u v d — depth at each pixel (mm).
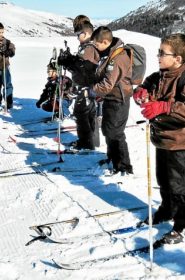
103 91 4418
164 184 3609
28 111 8727
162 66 3176
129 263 3193
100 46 4469
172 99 3166
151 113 3072
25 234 3680
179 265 3164
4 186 4777
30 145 6387
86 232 3676
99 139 6164
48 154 5922
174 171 3361
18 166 5430
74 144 6156
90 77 5438
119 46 4406
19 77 13422
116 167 5008
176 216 3479
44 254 3354
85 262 3215
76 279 3021
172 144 3266
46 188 4613
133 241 3500
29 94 10648
